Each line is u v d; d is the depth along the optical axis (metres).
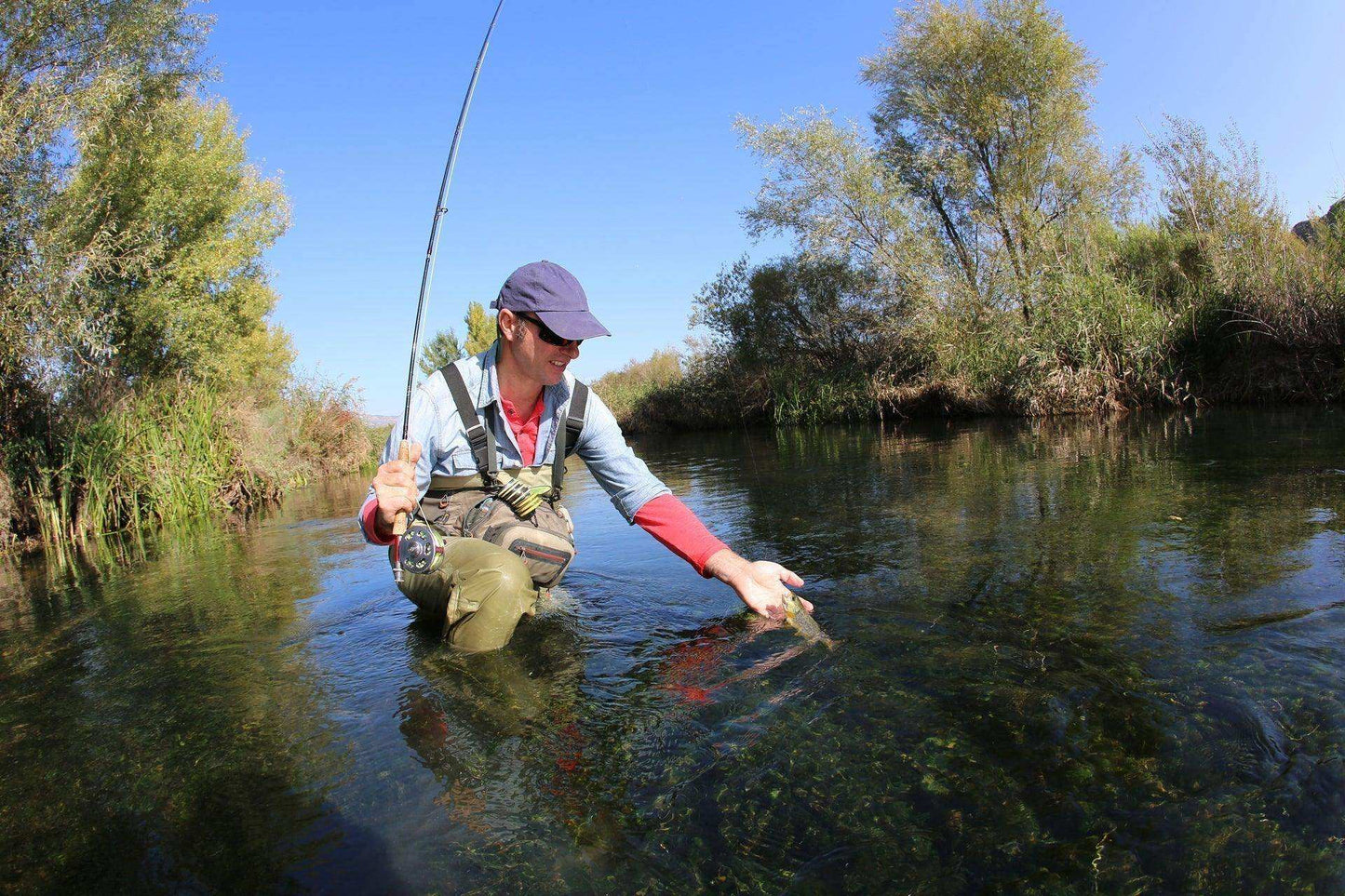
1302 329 8.31
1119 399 9.66
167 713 1.94
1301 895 1.02
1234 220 9.85
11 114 7.23
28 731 1.89
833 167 14.47
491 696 1.87
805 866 1.16
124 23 8.31
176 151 10.54
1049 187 14.13
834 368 15.80
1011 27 13.87
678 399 18.92
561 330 2.27
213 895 1.21
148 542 5.44
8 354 6.41
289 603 3.03
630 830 1.29
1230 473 4.12
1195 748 1.37
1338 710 1.42
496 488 2.56
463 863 1.23
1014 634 1.97
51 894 1.24
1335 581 2.13
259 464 8.41
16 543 5.76
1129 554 2.63
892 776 1.38
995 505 3.82
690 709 1.70
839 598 2.42
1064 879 1.09
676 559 3.25
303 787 1.51
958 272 13.53
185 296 10.31
